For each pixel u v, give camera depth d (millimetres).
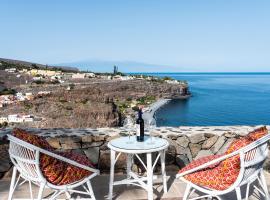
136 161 4867
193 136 5098
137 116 3994
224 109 69250
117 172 4898
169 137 5047
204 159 3467
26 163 3080
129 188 4254
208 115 62875
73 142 4820
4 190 4137
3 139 4703
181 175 3305
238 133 5164
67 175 3139
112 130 5258
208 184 3131
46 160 3023
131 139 4094
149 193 3631
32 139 2996
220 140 5141
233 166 2994
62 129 5383
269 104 75312
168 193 4102
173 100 91625
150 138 4160
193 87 142625
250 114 61594
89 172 3295
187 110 70438
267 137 2957
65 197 3939
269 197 3475
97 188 4266
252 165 3016
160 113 67375
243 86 149250
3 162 4609
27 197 3902
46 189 4168
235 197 3971
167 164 5023
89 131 5199
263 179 3346
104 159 4859
